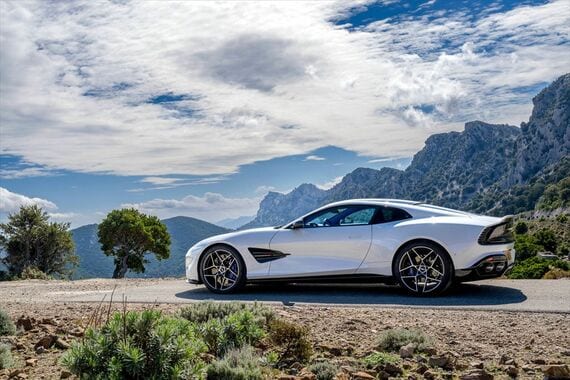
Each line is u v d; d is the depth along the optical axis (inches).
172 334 161.2
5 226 1860.2
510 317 263.6
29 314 293.9
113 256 2234.3
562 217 6254.9
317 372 175.5
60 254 1957.4
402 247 337.7
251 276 371.6
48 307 325.4
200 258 385.4
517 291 346.3
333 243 354.0
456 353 194.9
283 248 365.4
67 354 158.4
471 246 322.3
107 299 368.2
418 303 312.3
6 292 477.4
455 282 331.9
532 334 224.5
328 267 353.4
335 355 199.9
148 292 410.0
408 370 180.4
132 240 2202.3
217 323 208.2
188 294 384.5
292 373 179.3
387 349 205.2
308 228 364.8
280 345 201.6
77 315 286.5
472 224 327.9
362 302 323.0
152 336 158.1
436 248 328.5
